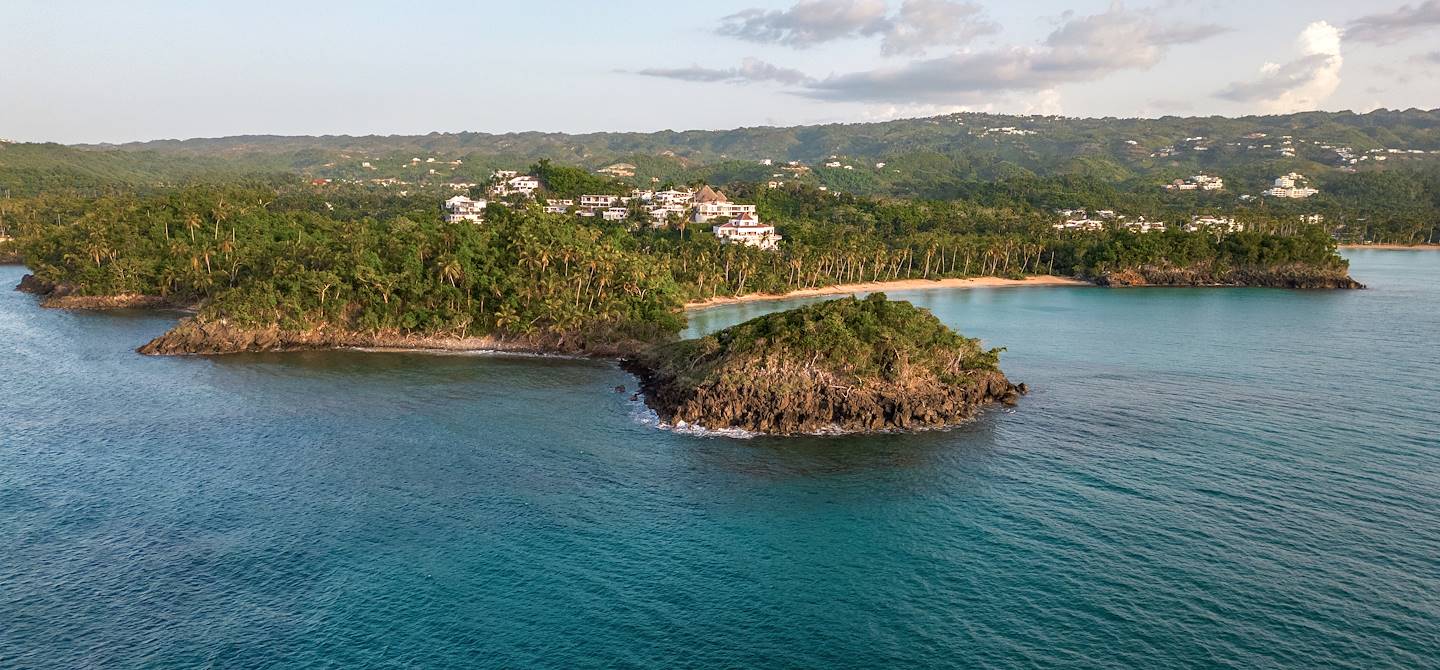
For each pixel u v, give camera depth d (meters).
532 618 57.34
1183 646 53.22
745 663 52.38
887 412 101.50
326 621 56.94
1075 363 135.50
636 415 106.06
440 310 153.75
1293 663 51.25
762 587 61.34
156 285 192.88
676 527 71.50
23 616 57.25
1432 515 71.31
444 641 54.66
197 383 119.75
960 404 105.38
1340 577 61.06
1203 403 108.75
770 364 103.56
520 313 152.50
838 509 75.25
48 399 109.56
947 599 59.41
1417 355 139.50
